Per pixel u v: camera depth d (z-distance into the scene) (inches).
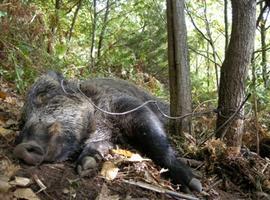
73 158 40.4
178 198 37.3
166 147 42.0
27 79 60.0
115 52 88.4
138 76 84.0
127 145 45.6
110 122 45.1
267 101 55.6
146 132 43.0
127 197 35.3
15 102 51.1
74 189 34.3
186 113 46.9
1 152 36.9
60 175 35.7
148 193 36.8
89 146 41.3
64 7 92.3
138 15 99.2
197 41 97.7
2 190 31.0
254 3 44.3
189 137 46.3
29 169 35.1
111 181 36.7
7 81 59.6
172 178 40.1
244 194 41.7
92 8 98.7
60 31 82.4
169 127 48.0
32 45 64.3
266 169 44.6
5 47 60.3
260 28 79.0
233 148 43.8
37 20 67.4
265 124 57.9
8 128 43.0
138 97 52.2
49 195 32.9
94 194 34.4
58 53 69.7
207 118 55.7
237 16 44.5
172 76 47.0
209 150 43.6
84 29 97.5
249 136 51.4
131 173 38.8
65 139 39.3
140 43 93.7
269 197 41.4
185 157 45.2
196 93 80.1
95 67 82.9
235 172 43.3
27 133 37.6
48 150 37.0
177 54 46.4
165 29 94.9
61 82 41.0
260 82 52.9
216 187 41.8
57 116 39.8
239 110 44.3
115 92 47.0
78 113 41.1
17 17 62.7
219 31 96.7
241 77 45.1
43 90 41.6
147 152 42.7
